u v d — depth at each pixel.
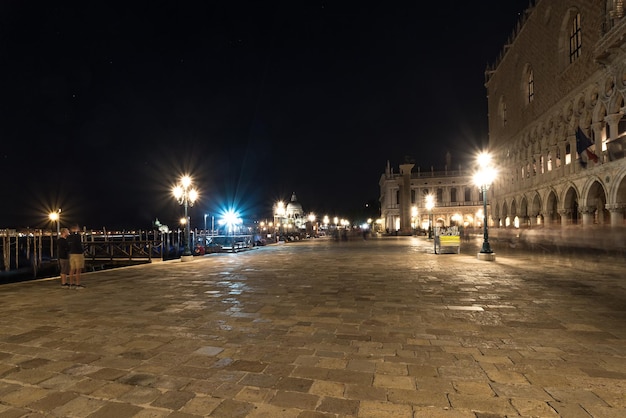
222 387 4.16
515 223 43.69
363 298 8.95
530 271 13.50
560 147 30.66
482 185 18.62
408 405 3.70
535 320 6.78
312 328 6.41
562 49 30.75
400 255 21.86
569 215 29.95
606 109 23.45
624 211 22.31
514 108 42.78
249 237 38.19
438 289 10.03
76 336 6.12
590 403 3.69
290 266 16.73
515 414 3.50
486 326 6.42
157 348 5.47
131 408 3.74
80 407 3.78
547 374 4.38
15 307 8.37
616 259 17.80
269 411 3.62
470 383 4.17
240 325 6.65
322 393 3.98
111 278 13.25
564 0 29.78
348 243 40.28
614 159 22.36
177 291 10.28
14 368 4.80
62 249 11.41
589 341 5.57
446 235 22.61
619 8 21.67
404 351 5.22
